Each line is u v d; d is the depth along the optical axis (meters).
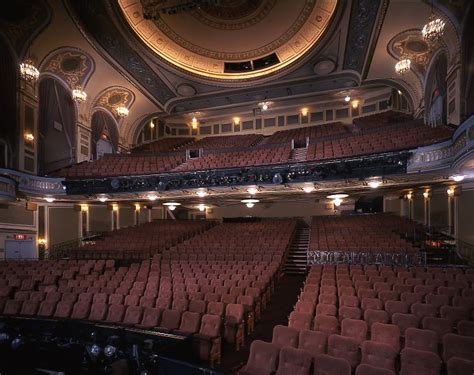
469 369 3.39
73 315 6.96
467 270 8.55
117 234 16.62
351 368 3.99
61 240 15.90
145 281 8.68
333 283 7.89
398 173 11.30
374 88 19.86
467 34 9.91
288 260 13.30
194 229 17.14
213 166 17.03
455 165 9.07
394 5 10.93
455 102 11.16
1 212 13.07
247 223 18.11
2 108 12.23
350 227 14.75
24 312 7.18
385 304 6.24
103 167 16.80
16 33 12.11
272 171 13.34
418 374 3.69
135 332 5.55
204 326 5.77
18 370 5.42
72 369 5.47
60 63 14.43
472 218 11.59
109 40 13.84
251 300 6.93
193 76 17.12
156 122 23.95
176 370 4.11
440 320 5.15
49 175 14.51
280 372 3.99
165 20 15.27
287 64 16.39
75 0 11.30
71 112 16.19
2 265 11.20
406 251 11.15
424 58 13.80
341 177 12.30
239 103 20.89
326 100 21.45
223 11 15.72
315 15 14.85
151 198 16.42
